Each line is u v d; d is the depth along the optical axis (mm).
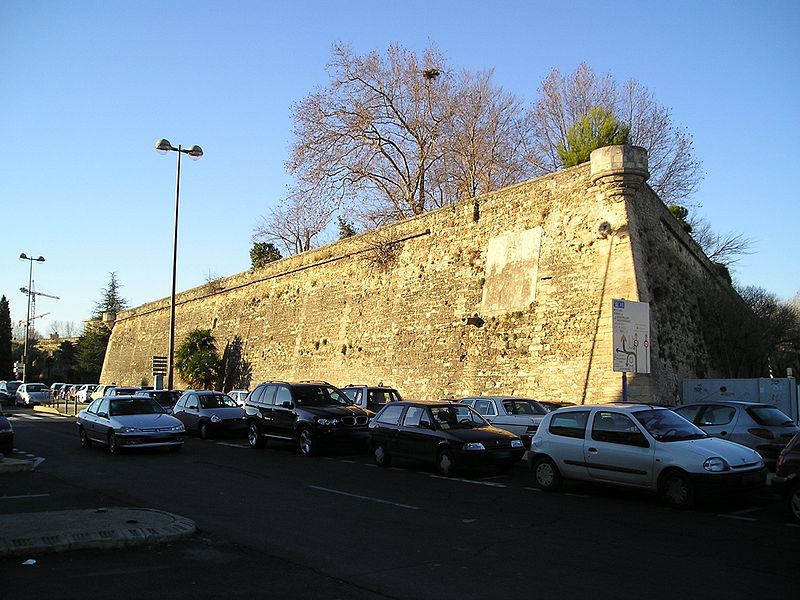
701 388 19078
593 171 20812
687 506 10445
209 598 5969
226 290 43469
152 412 19578
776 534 8859
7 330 77750
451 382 24906
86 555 7363
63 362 86250
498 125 39000
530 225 23297
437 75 38406
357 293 31375
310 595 6086
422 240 28078
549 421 12789
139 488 12430
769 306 29812
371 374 29172
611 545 8180
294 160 37531
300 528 9023
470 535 8688
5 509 10109
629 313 16984
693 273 24188
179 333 48750
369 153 38438
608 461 11484
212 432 23219
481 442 14070
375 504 10945
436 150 38594
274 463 16562
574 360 20531
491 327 23766
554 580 6645
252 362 38938
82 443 20109
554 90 39125
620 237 20062
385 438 15938
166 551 7633
